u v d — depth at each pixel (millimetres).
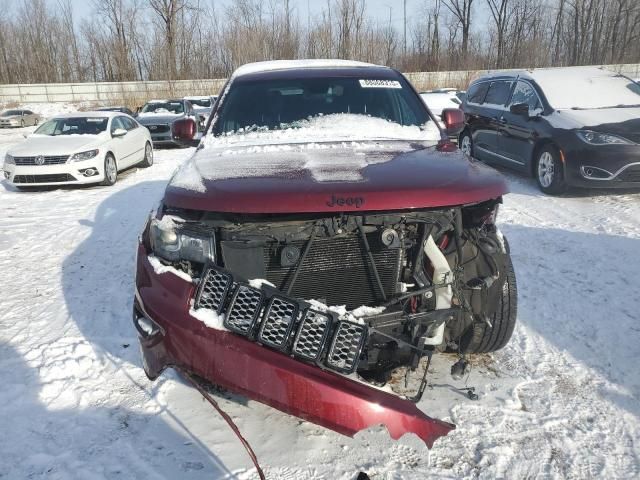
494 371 3129
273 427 2674
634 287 4312
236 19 39812
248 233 2342
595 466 2385
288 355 2172
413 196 2236
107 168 9852
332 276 2438
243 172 2527
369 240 2436
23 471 2412
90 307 4207
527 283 4469
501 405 2805
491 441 2547
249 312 2205
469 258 2678
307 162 2676
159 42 42156
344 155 2828
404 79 4004
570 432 2607
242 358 2164
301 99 3707
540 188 7738
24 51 45656
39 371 3234
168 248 2406
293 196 2191
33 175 9242
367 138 3328
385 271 2477
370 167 2527
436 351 2963
